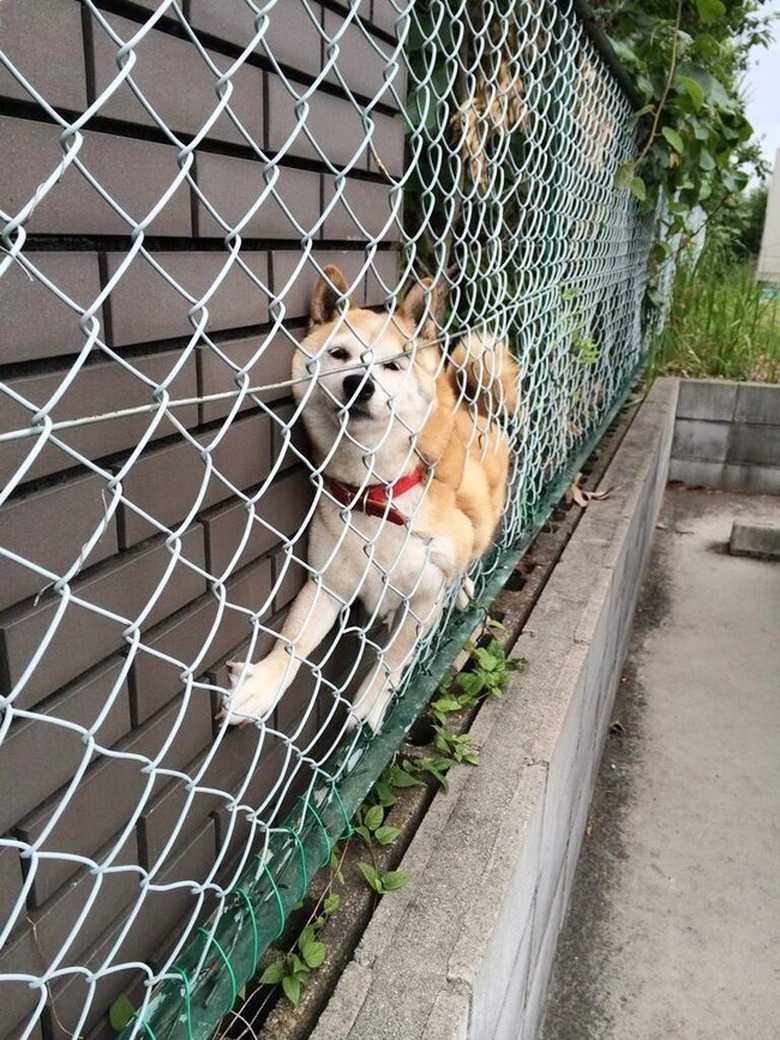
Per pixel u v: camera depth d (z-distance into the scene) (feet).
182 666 3.35
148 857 3.93
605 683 10.52
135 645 3.00
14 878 3.08
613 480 13.66
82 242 3.16
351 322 5.42
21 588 2.98
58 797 3.27
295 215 4.62
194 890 3.67
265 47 3.38
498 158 7.20
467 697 7.13
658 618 15.62
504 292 7.88
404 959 4.49
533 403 9.73
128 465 2.84
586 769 9.23
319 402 5.44
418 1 7.29
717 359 24.34
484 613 8.04
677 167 16.11
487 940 4.64
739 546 18.69
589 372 13.33
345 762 5.57
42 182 2.86
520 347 8.92
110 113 3.12
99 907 3.60
